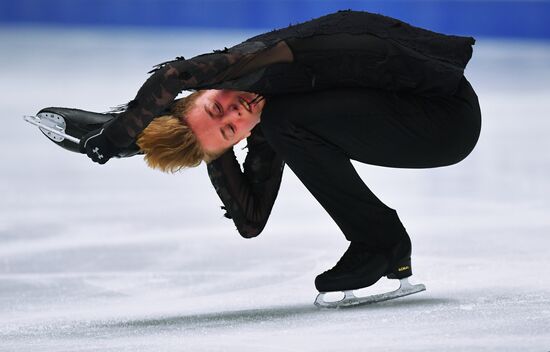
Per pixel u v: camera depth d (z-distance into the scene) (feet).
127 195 69.92
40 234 55.06
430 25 205.98
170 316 35.55
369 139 35.24
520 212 60.34
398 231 36.99
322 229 56.75
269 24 215.72
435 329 31.01
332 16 35.73
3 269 45.88
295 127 35.04
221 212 62.85
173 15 223.10
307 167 35.78
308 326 32.50
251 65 33.71
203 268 45.68
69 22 224.74
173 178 78.38
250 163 38.60
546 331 30.17
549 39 214.48
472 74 163.22
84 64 167.32
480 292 37.55
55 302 38.86
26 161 85.61
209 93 34.27
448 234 52.85
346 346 28.99
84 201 66.90
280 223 59.00
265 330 32.09
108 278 43.60
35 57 177.37
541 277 40.52
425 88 35.19
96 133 33.04
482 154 89.61
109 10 223.92
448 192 69.82
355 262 36.45
